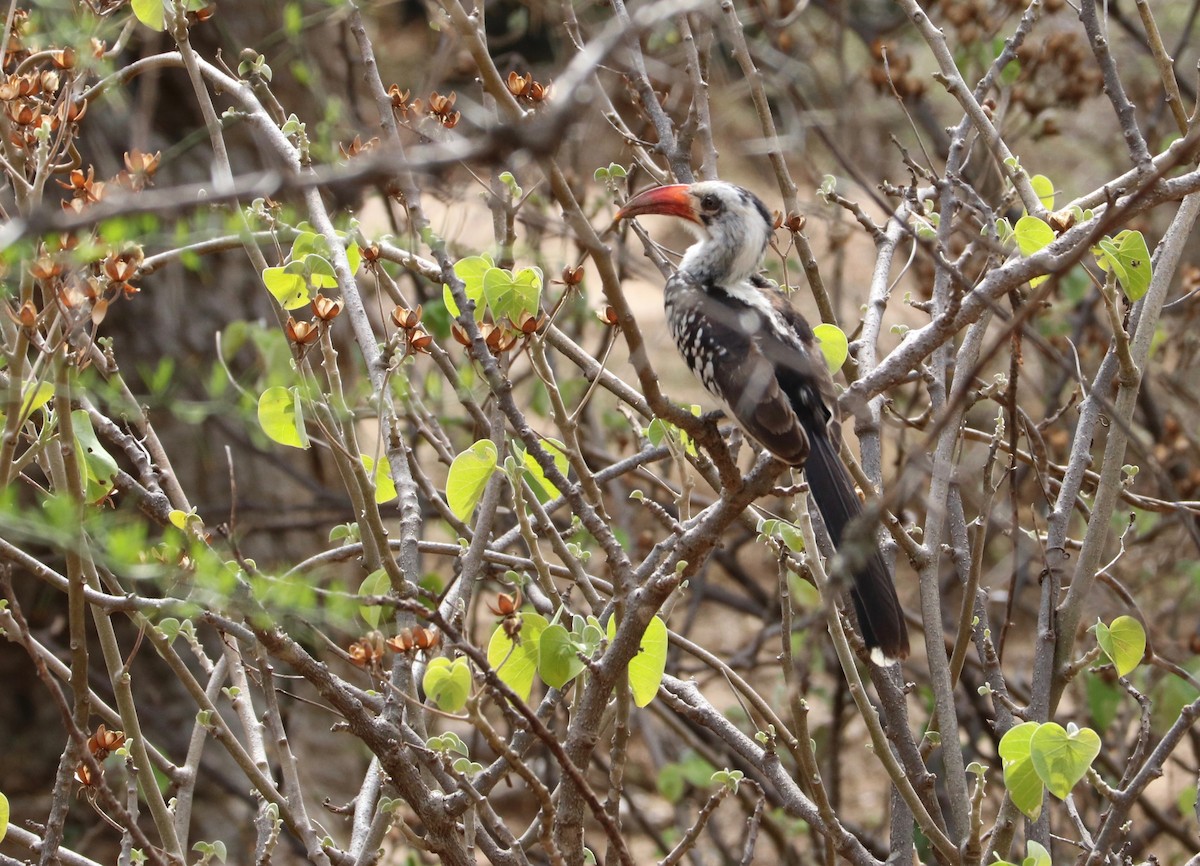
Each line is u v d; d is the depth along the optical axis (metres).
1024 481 14.44
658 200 9.12
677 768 12.46
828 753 15.05
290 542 15.78
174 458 14.54
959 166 8.91
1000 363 14.22
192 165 14.48
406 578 7.06
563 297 6.75
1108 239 7.43
